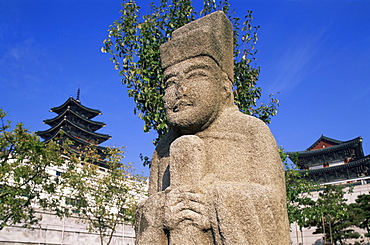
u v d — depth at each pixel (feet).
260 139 12.41
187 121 13.06
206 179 12.12
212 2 30.01
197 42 13.74
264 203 10.98
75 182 59.82
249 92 30.71
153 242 11.44
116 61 28.09
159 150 14.85
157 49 27.86
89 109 137.39
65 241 67.15
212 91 13.30
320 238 105.81
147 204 12.28
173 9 29.43
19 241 60.80
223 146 12.87
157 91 27.12
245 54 30.78
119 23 28.71
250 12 31.30
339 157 136.46
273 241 10.73
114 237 75.61
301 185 40.91
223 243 10.52
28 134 48.16
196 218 10.94
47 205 60.13
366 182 115.96
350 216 90.99
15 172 47.47
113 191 62.13
